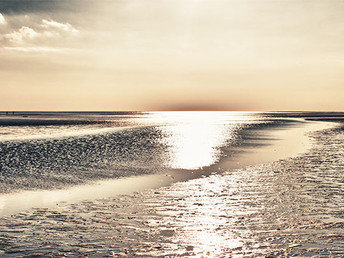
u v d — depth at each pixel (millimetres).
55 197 10289
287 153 20359
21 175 13492
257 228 7391
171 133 37688
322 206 9023
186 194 10562
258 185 11727
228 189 11172
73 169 14992
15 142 25859
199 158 18391
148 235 7062
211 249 6312
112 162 16984
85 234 7148
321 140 29234
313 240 6652
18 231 7359
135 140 28703
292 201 9570
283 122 72625
